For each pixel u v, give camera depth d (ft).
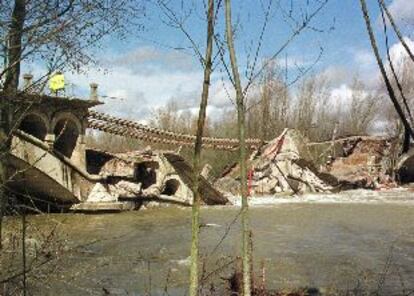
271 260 53.52
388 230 79.77
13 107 18.98
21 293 21.89
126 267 47.29
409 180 197.36
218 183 154.92
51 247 25.02
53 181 103.86
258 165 160.86
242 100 16.35
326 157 205.05
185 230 81.97
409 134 10.16
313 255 56.90
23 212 20.33
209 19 15.89
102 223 91.86
